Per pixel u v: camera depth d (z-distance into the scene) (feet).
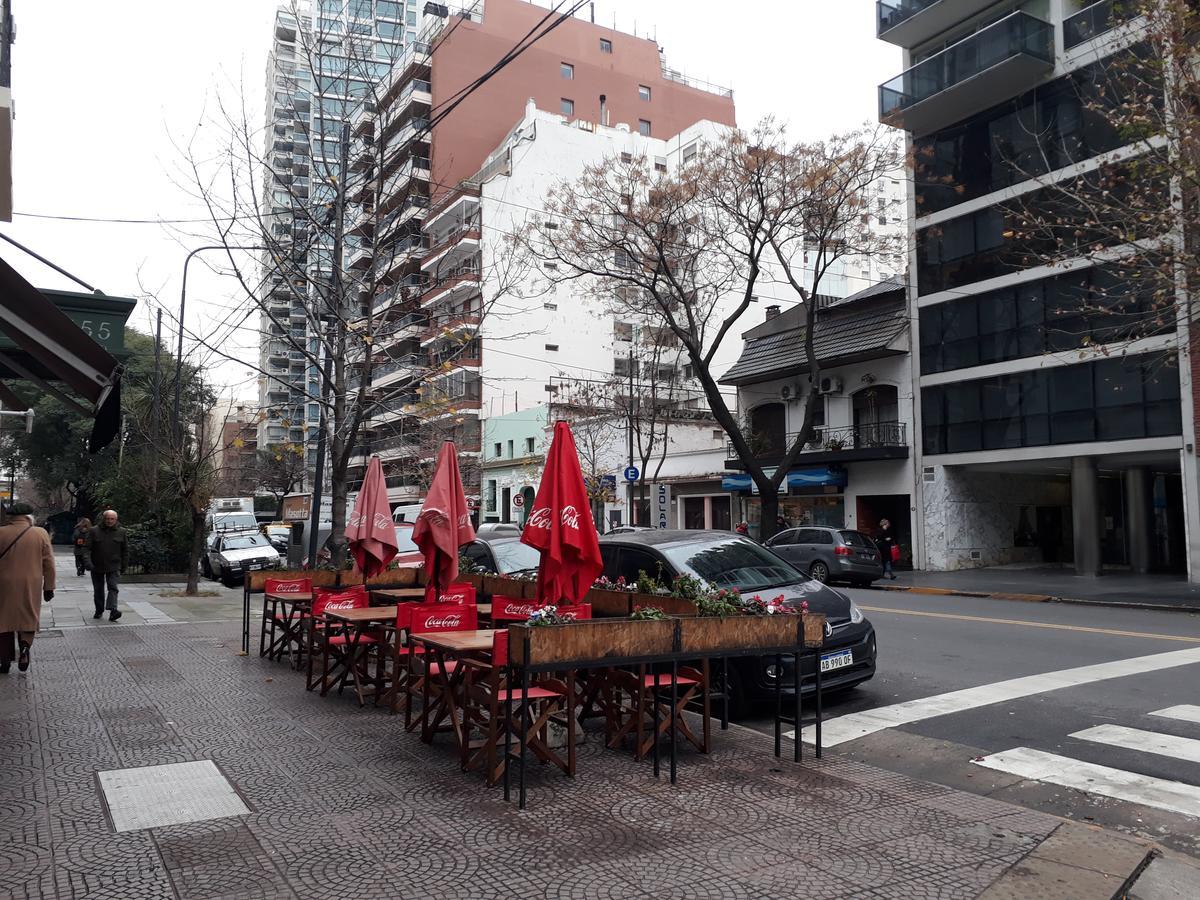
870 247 85.40
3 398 30.55
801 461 96.32
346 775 17.57
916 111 83.30
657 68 187.11
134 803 15.69
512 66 164.45
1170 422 67.05
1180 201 48.88
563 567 19.88
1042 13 77.05
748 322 155.63
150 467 81.87
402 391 41.37
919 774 19.06
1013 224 78.28
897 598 61.00
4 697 24.95
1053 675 28.86
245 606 33.42
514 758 17.94
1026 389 77.87
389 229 42.60
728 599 20.03
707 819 15.12
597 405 126.11
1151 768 18.98
